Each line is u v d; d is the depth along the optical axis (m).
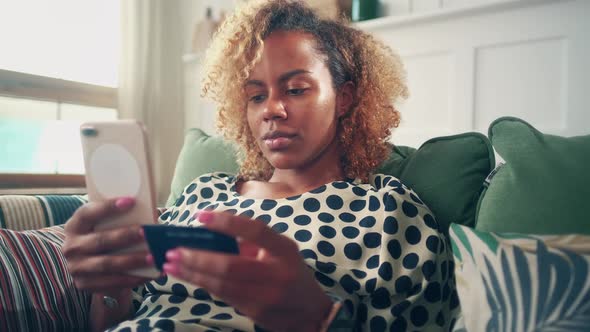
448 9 1.61
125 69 2.22
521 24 1.50
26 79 1.92
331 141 0.96
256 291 0.49
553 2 1.43
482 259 0.62
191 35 2.56
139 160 0.60
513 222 0.72
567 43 1.42
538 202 0.71
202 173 1.28
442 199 0.90
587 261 0.55
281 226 0.81
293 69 0.88
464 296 0.61
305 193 0.85
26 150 1.98
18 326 0.75
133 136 0.60
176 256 0.49
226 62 1.07
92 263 0.61
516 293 0.56
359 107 1.01
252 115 0.93
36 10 2.03
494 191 0.78
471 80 1.61
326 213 0.82
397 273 0.75
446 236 0.87
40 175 1.96
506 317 0.56
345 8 1.84
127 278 0.63
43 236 0.88
